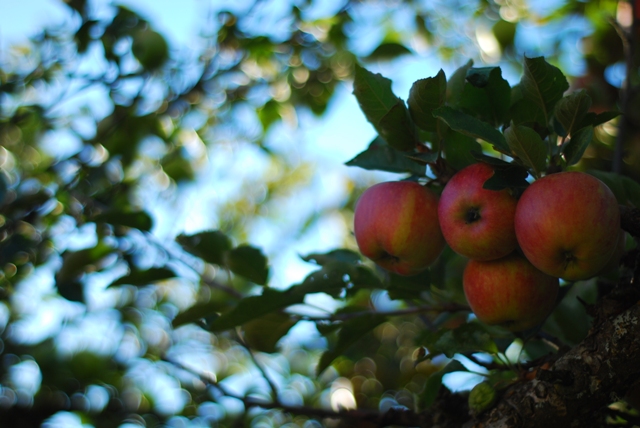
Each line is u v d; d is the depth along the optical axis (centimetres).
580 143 94
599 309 93
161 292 178
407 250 99
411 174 103
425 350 103
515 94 103
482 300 98
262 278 109
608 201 92
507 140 93
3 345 157
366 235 101
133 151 150
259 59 165
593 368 91
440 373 104
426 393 104
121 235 132
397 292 106
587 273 93
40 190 138
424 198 99
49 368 153
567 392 91
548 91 97
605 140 130
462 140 99
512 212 95
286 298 101
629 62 123
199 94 159
